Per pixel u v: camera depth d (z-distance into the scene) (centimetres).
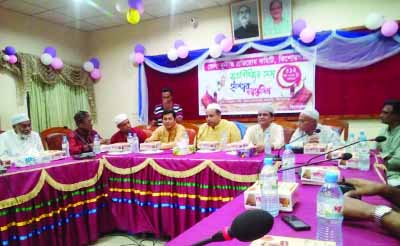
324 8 369
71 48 508
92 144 296
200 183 222
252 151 221
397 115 247
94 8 421
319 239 81
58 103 465
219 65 430
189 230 91
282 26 386
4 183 198
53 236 226
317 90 374
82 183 245
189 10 445
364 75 349
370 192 107
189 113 455
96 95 535
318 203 88
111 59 520
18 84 414
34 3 395
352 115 357
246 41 407
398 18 337
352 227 89
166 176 236
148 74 480
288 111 392
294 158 190
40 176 216
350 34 351
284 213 103
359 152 178
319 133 248
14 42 419
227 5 423
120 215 260
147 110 483
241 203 116
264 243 76
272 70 398
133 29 497
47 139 339
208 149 265
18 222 204
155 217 243
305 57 376
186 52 436
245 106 418
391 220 83
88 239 253
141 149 283
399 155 235
